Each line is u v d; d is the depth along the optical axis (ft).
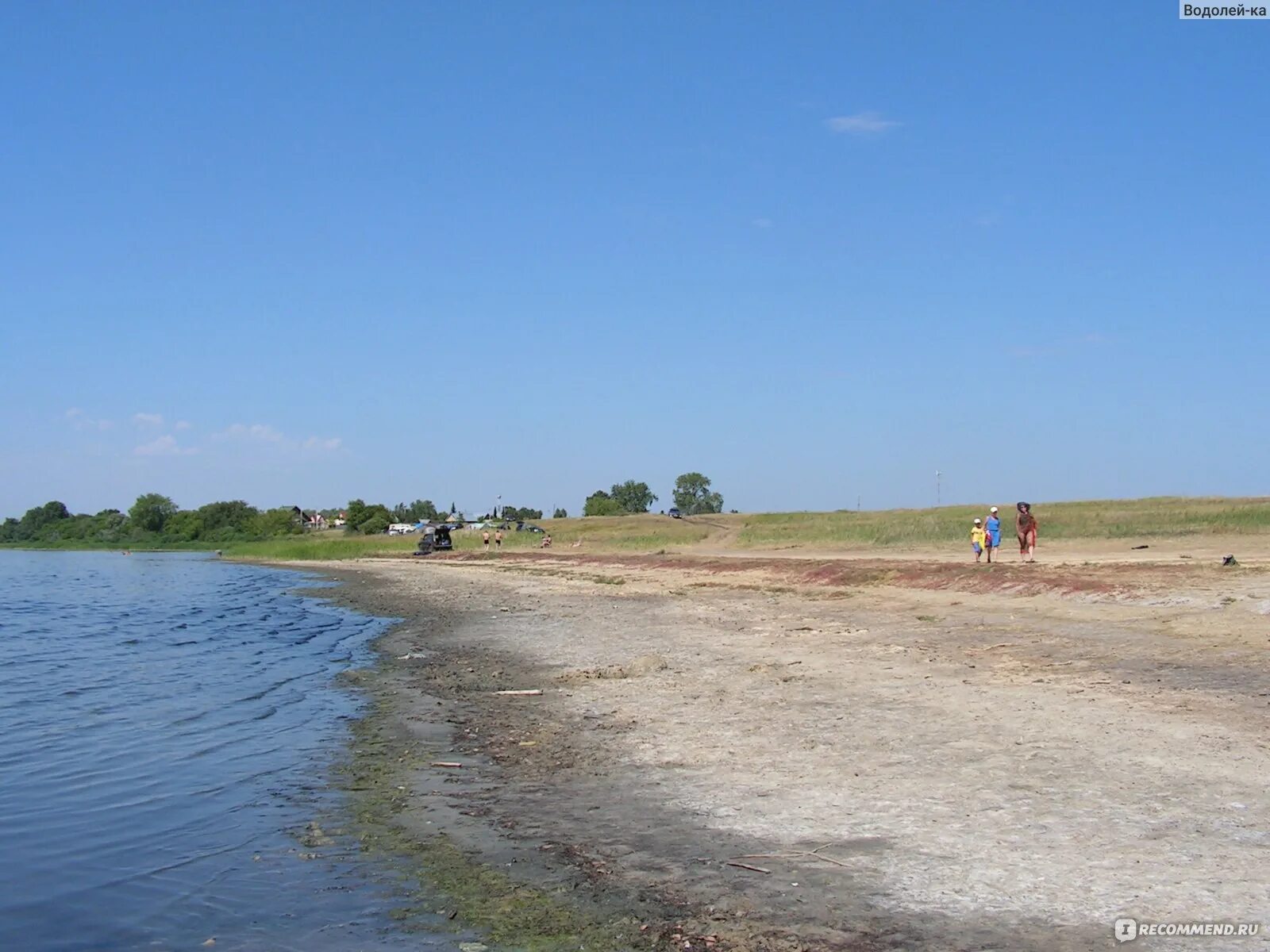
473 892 29.22
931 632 76.79
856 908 26.40
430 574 228.84
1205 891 25.86
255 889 30.37
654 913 27.02
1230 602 72.59
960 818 32.58
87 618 135.23
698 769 41.14
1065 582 90.48
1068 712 46.26
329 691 67.36
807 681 59.11
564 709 56.08
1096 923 24.48
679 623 97.55
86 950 26.61
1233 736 40.14
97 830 36.81
